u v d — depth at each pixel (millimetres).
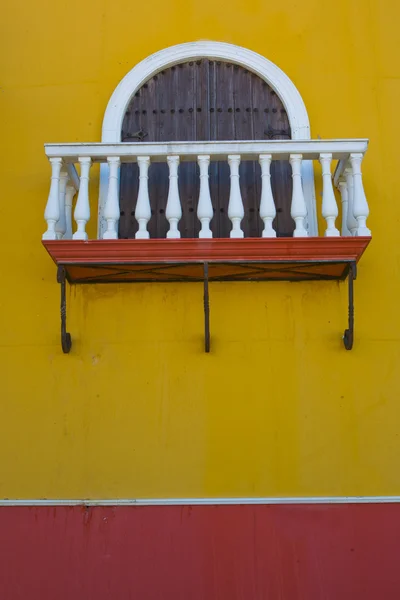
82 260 4930
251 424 5008
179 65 6090
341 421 5016
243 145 5133
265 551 4703
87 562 4695
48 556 4711
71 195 5473
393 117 5832
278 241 4887
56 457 4953
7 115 5855
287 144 5137
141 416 5031
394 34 6082
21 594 4625
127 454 4949
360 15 6141
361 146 5121
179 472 4902
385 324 5262
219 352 5172
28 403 5082
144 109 5949
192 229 5617
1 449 4973
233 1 6191
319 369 5137
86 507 4828
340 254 4957
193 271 5125
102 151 5129
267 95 6000
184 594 4613
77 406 5066
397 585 4625
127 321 5254
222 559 4688
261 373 5121
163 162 5625
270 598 4602
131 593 4625
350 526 4758
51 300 5344
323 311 5270
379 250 5449
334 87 5922
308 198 5570
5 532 4766
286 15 6145
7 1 6195
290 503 4812
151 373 5129
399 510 4805
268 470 4906
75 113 5867
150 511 4809
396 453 4949
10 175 5688
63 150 5117
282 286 5332
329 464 4918
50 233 4980
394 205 5582
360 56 6016
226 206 5680
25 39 6086
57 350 5199
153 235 5594
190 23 6129
